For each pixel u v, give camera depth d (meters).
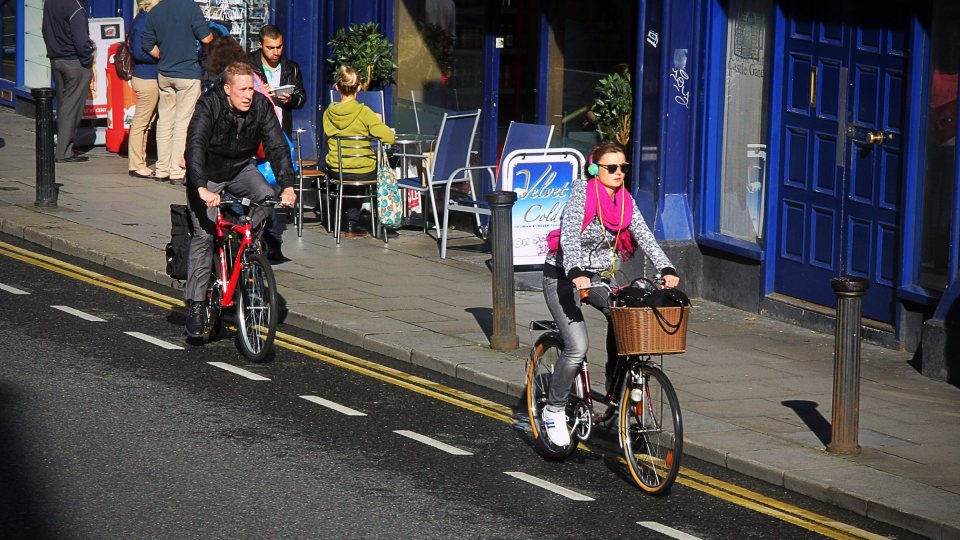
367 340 24.11
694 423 19.77
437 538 15.21
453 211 35.50
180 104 38.53
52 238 31.25
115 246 30.58
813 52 26.28
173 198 36.88
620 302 16.81
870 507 16.53
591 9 31.56
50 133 34.66
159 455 17.77
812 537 15.78
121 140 44.28
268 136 23.16
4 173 39.41
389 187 32.62
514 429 19.78
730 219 28.56
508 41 34.31
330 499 16.39
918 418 20.48
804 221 26.72
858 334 18.38
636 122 29.11
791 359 23.95
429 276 29.64
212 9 42.09
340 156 32.28
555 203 29.38
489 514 16.09
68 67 41.47
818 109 26.23
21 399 19.98
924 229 24.12
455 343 23.91
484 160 35.03
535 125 32.28
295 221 34.72
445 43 35.91
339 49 36.84
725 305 28.42
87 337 23.83
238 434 18.83
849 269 25.73
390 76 37.34
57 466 17.17
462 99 35.69
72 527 15.16
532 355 18.84
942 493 16.83
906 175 24.20
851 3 25.33
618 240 17.67
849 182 25.59
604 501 16.77
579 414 18.06
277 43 35.59
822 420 20.11
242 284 22.88
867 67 25.11
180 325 25.11
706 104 28.56
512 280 23.55
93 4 47.81
